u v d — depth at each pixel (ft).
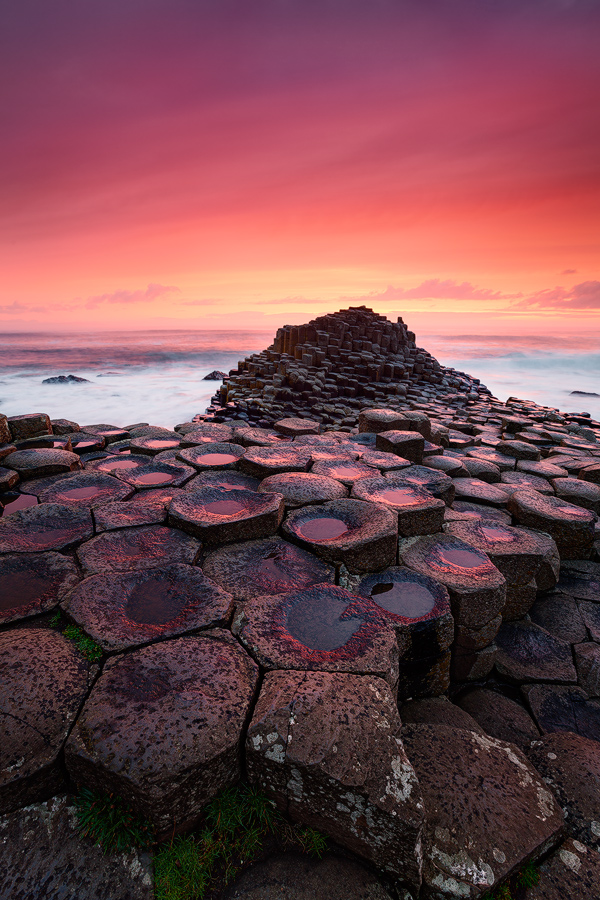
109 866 5.90
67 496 14.92
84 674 7.40
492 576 11.02
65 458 17.19
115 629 8.28
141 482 16.05
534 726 10.21
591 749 8.57
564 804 7.48
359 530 12.16
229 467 17.57
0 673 7.20
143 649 7.82
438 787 7.27
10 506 14.44
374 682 7.44
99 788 6.23
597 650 12.34
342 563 11.21
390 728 6.72
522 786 7.44
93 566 10.29
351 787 5.94
